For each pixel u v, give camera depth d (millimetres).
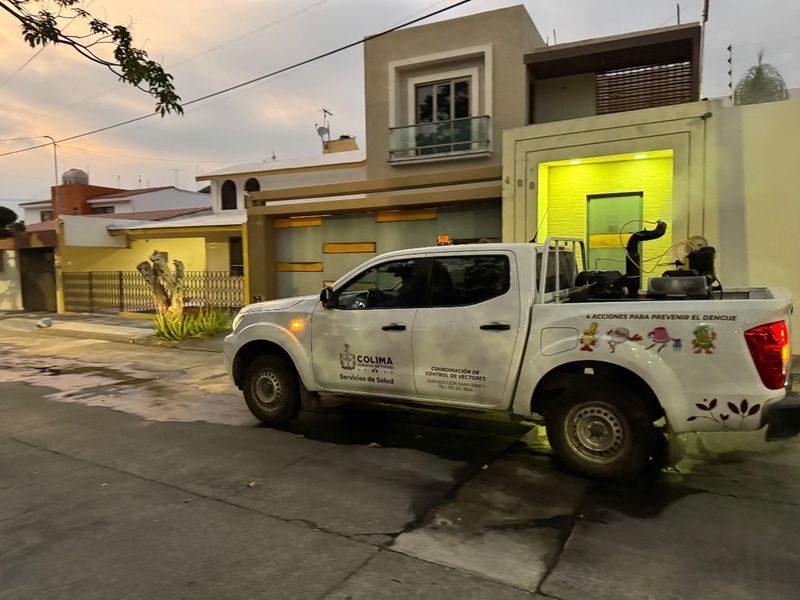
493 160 15188
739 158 9609
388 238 14094
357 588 3121
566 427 4645
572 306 4602
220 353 11898
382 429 6172
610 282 5949
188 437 5965
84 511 4152
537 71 15469
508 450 5430
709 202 9844
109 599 3049
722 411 4113
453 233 13312
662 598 3016
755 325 4043
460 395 5082
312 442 5742
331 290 5711
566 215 11930
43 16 6625
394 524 3896
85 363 10859
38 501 4344
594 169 11633
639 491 4402
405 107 16625
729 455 5184
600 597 3027
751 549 3512
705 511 4051
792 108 9242
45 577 3271
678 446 5418
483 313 4938
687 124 10000
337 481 4684
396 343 5332
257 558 3451
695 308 4203
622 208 11516
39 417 6832
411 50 16078
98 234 21469
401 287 5441
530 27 15609
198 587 3146
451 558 3438
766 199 9461
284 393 6152
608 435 4496
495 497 4328
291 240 15586
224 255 22078
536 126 11422
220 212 23203
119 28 6801
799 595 3025
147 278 13766
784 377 4094
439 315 5141
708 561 3375
